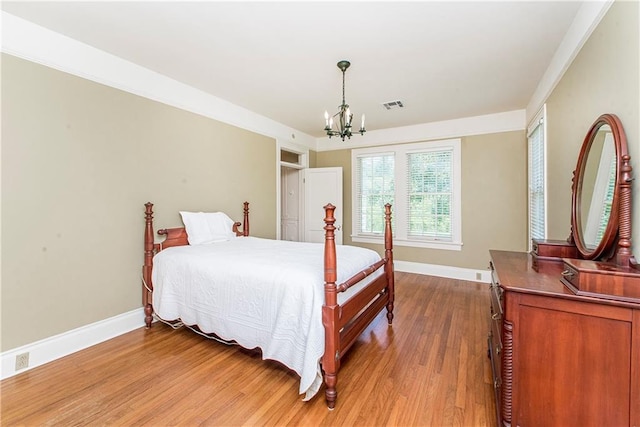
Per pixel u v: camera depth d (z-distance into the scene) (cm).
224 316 224
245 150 412
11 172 204
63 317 231
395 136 503
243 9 195
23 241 210
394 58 261
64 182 231
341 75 297
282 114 435
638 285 111
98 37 232
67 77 232
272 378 200
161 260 270
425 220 484
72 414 165
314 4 189
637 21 132
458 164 452
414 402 175
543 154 296
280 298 195
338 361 178
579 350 121
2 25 199
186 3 190
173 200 316
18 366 205
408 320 299
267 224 454
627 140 139
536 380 130
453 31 219
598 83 173
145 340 256
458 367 212
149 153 292
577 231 184
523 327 132
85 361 221
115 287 265
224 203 380
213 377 201
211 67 283
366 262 256
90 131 247
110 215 262
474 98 361
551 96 270
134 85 277
